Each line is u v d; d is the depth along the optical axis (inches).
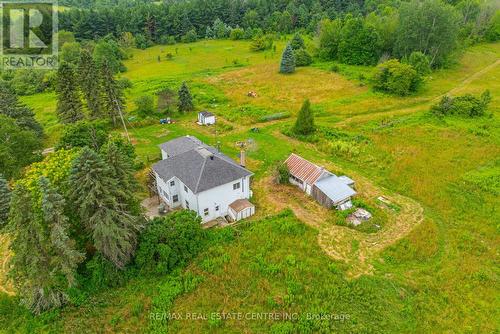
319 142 2086.6
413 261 1290.6
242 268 1223.5
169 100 2514.8
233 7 5565.9
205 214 1465.3
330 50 3769.7
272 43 4569.4
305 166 1683.1
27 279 1054.4
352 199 1599.4
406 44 3316.9
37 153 1801.2
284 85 3110.2
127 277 1192.2
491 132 2154.3
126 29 5118.1
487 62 3533.5
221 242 1333.7
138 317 1083.3
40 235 989.2
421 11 3191.4
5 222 1407.5
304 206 1563.7
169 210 1561.3
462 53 3639.3
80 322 1072.2
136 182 1333.7
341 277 1205.1
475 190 1662.2
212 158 1487.5
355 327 1039.0
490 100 2504.9
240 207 1473.9
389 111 2532.0
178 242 1222.3
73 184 1098.1
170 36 5167.3
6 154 1542.8
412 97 2746.1
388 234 1411.2
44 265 1041.5
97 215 1098.1
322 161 1911.9
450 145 2023.9
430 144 2038.6
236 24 5595.5
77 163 1084.5
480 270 1246.9
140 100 2482.8
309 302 1111.6
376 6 5462.6
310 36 4832.7
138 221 1220.5
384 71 2856.8
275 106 2652.6
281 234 1379.2
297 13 5403.5
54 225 1005.2
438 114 2374.5
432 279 1214.9
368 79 3120.1
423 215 1513.3
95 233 1104.8
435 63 3344.0
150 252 1197.7
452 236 1405.0
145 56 4534.9
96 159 1079.0
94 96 2308.1
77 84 2277.3
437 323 1071.0
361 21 3614.7
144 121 2391.7
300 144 2092.8
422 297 1148.5
